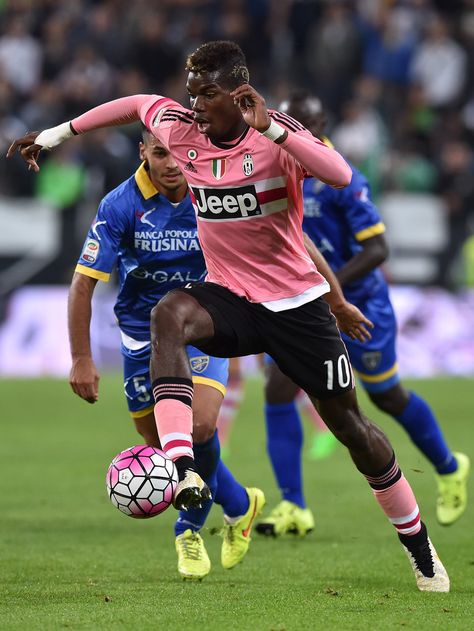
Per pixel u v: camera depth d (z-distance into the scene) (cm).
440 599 1872
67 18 7600
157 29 7250
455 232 6241
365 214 2738
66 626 1619
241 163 1808
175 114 1884
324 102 7281
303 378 1888
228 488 2177
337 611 1752
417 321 6219
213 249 1889
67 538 2562
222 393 2102
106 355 6125
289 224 1852
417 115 7075
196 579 2069
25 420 4744
